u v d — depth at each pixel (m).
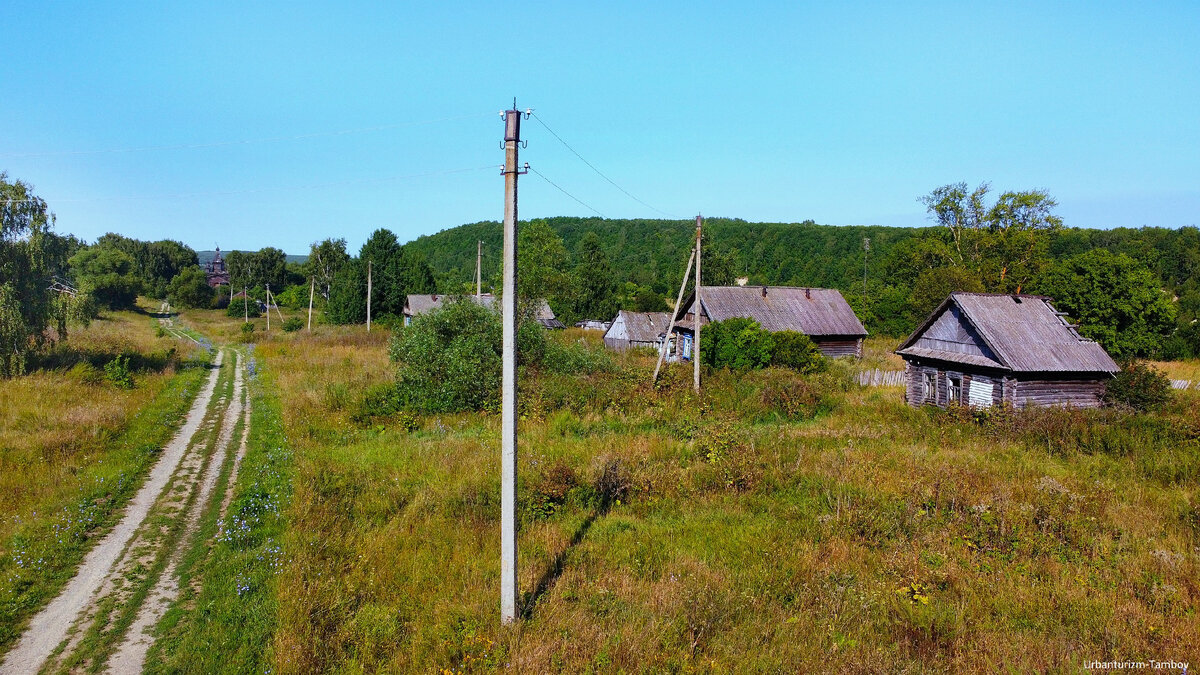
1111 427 17.28
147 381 25.48
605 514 12.10
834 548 10.26
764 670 7.09
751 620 8.16
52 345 26.80
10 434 15.64
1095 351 21.61
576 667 6.99
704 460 15.02
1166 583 9.02
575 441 16.78
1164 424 17.41
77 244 28.47
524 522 11.37
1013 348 21.02
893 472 14.10
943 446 17.48
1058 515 11.18
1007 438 17.81
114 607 8.52
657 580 9.28
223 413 21.48
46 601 8.66
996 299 23.03
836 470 14.19
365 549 10.07
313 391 23.64
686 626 7.87
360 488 12.89
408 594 8.78
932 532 10.78
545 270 67.00
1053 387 21.09
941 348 24.27
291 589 8.51
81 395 20.88
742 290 37.78
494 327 23.16
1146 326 39.03
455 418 19.66
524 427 18.11
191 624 8.10
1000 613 8.49
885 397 25.55
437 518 11.26
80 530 10.78
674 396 22.56
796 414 21.56
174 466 15.02
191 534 11.02
